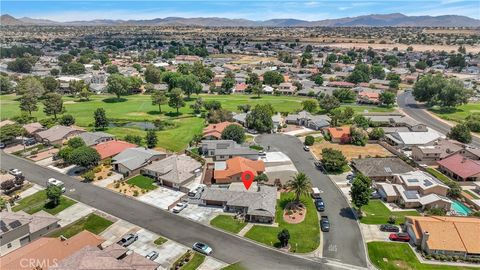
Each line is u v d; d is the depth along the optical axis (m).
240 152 105.62
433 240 61.94
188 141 123.12
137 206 78.31
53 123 136.75
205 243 65.19
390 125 140.12
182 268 58.25
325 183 90.38
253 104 180.62
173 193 84.56
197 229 69.69
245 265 59.38
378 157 104.44
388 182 91.00
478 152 104.12
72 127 135.38
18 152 111.31
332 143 122.31
